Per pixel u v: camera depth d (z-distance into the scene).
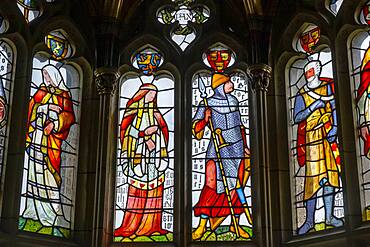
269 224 14.59
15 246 14.20
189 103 15.98
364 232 13.76
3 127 14.95
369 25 15.27
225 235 14.95
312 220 14.72
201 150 15.63
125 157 15.62
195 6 16.94
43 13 16.09
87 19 16.42
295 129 15.59
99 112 15.55
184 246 14.78
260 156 15.01
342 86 15.02
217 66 16.36
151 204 15.24
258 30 16.02
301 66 16.08
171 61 16.31
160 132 15.79
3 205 14.43
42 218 14.78
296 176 15.21
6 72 15.34
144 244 14.84
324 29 15.69
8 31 15.49
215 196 15.26
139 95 16.19
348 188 14.22
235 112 15.91
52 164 15.23
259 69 15.62
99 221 14.70
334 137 14.98
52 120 15.55
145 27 16.61
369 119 14.66
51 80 15.88
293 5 16.28
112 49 16.02
